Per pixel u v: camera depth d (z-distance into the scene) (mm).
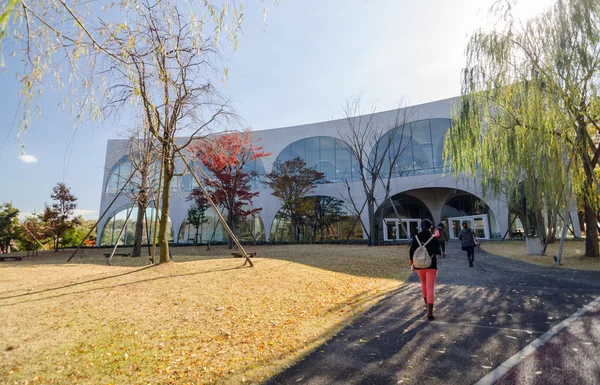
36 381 3129
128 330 4570
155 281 7328
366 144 29562
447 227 30188
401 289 7703
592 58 9930
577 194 13117
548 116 10656
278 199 31078
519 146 11953
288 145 32125
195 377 3324
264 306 6070
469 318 5047
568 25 10164
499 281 8375
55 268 10562
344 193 29531
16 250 28281
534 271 10141
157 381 3240
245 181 23594
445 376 3105
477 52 12344
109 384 3164
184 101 8922
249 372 3402
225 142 15719
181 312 5465
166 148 9320
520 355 3510
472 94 12797
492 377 3029
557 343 3812
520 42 11195
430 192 30812
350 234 28625
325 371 3352
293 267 10156
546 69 10609
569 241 22359
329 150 30984
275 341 4383
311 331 4781
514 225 26578
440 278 9125
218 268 9016
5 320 4621
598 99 10133
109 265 11469
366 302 6543
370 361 3557
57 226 24547
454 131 14266
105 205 32156
